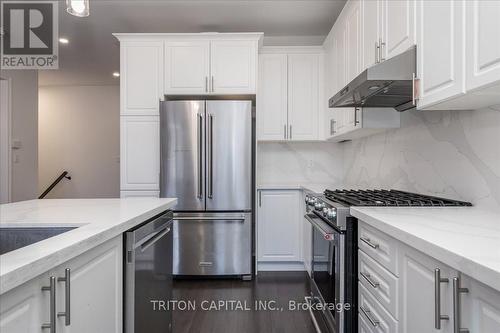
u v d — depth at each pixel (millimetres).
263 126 3678
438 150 1979
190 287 3049
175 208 3205
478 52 1160
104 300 1148
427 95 1499
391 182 2639
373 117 2455
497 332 711
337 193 2377
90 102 6422
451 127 1850
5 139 4039
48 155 6469
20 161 4250
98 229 1104
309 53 3672
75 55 4703
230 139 3203
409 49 1635
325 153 3986
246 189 3213
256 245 3457
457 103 1465
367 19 2240
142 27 3807
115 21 3648
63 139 6445
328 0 3182
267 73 3672
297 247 3502
